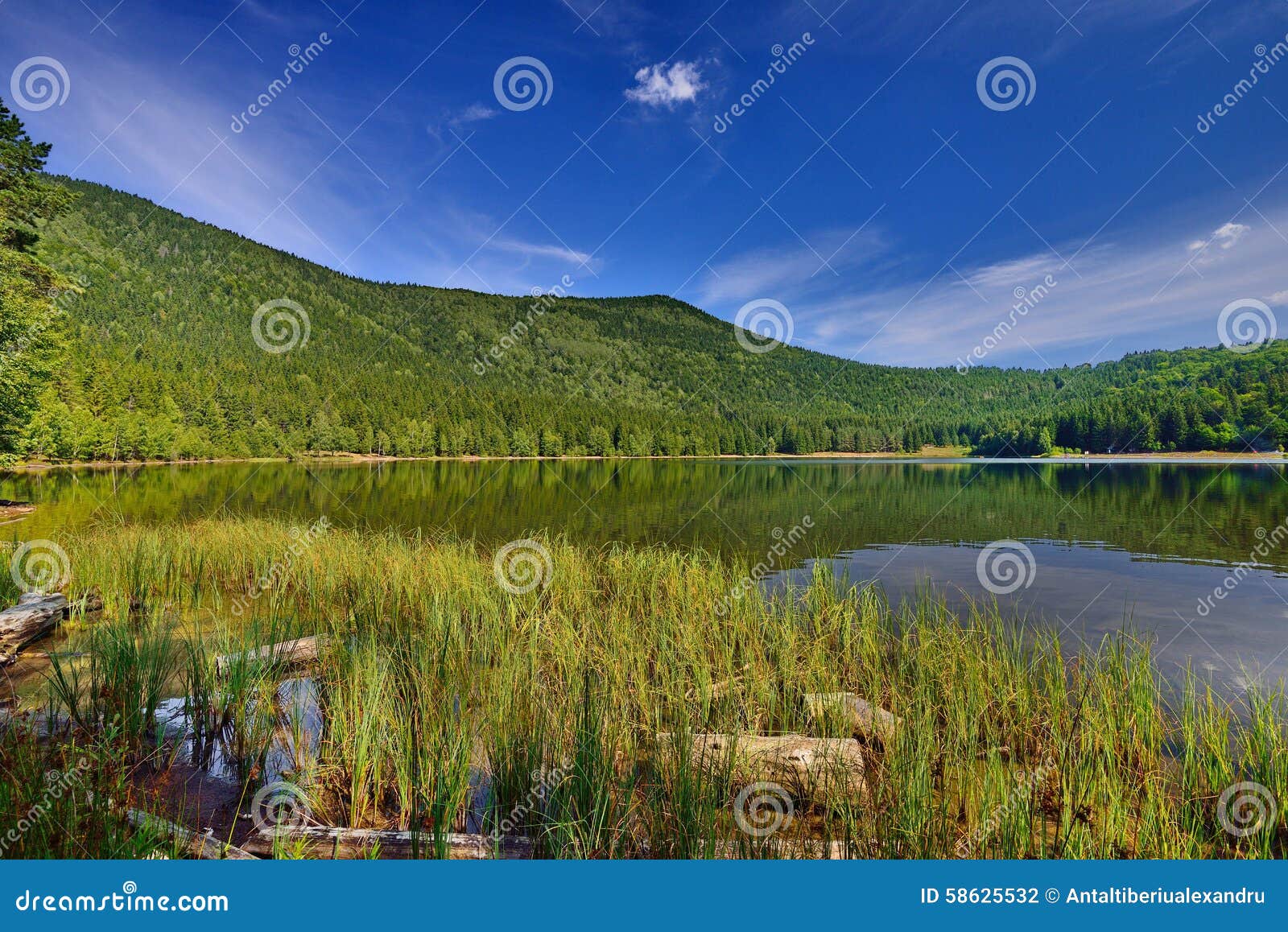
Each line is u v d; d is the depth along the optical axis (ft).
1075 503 87.04
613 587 36.52
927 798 14.56
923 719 17.92
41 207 79.05
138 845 12.44
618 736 17.35
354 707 17.39
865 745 18.43
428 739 16.29
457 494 108.88
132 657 20.76
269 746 17.80
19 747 15.55
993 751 16.14
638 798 15.34
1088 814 15.20
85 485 115.96
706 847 13.14
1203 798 15.62
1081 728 18.38
